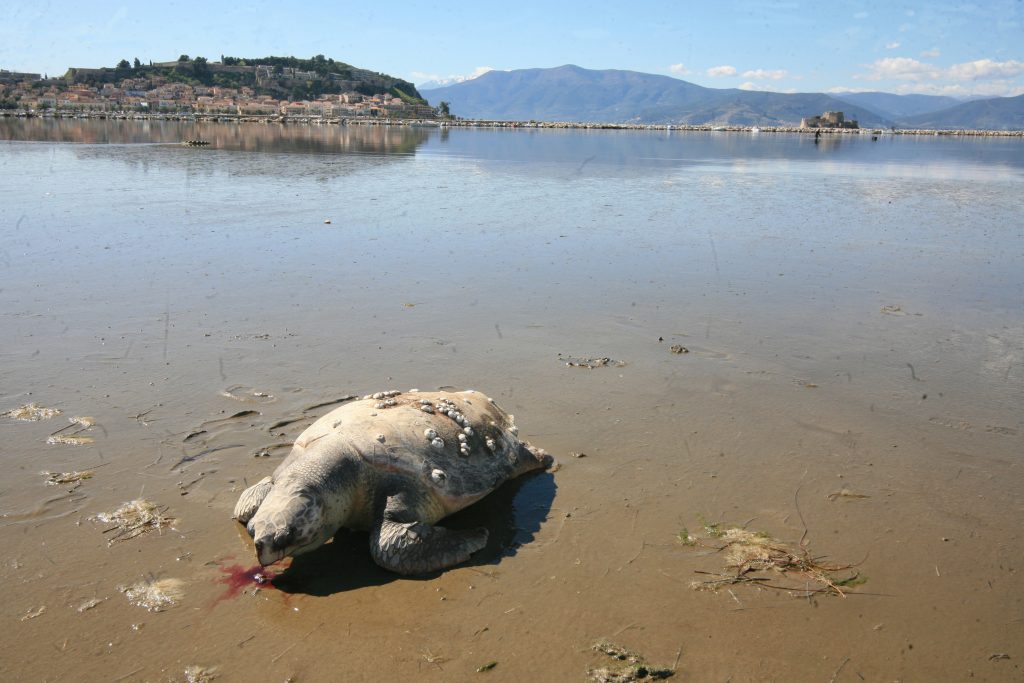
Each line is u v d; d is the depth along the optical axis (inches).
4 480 88.9
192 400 110.2
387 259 203.0
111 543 79.1
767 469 96.5
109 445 97.3
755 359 133.0
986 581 76.6
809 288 182.4
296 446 86.0
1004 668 66.1
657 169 539.8
